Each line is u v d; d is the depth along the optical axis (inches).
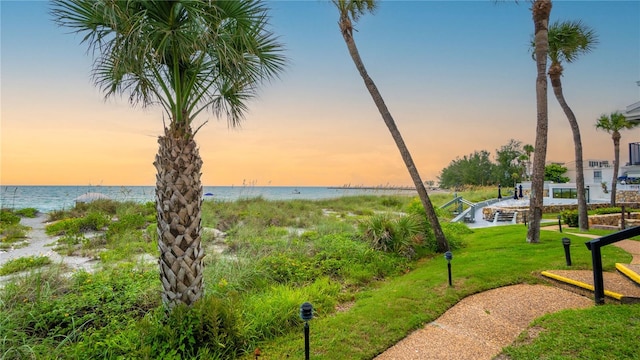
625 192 952.3
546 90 332.5
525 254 272.5
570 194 1005.8
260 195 801.6
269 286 212.5
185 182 134.2
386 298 187.6
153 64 131.3
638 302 160.7
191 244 136.9
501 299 180.2
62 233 447.5
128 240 364.5
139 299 180.1
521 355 119.5
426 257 312.0
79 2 120.0
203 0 124.7
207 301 135.8
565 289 191.8
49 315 150.8
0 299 157.2
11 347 125.4
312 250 299.3
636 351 113.0
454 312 167.8
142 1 117.3
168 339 123.4
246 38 135.8
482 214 777.6
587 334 128.6
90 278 202.5
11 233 438.0
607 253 265.0
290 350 133.4
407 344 136.6
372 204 877.2
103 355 122.3
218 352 125.2
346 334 144.9
